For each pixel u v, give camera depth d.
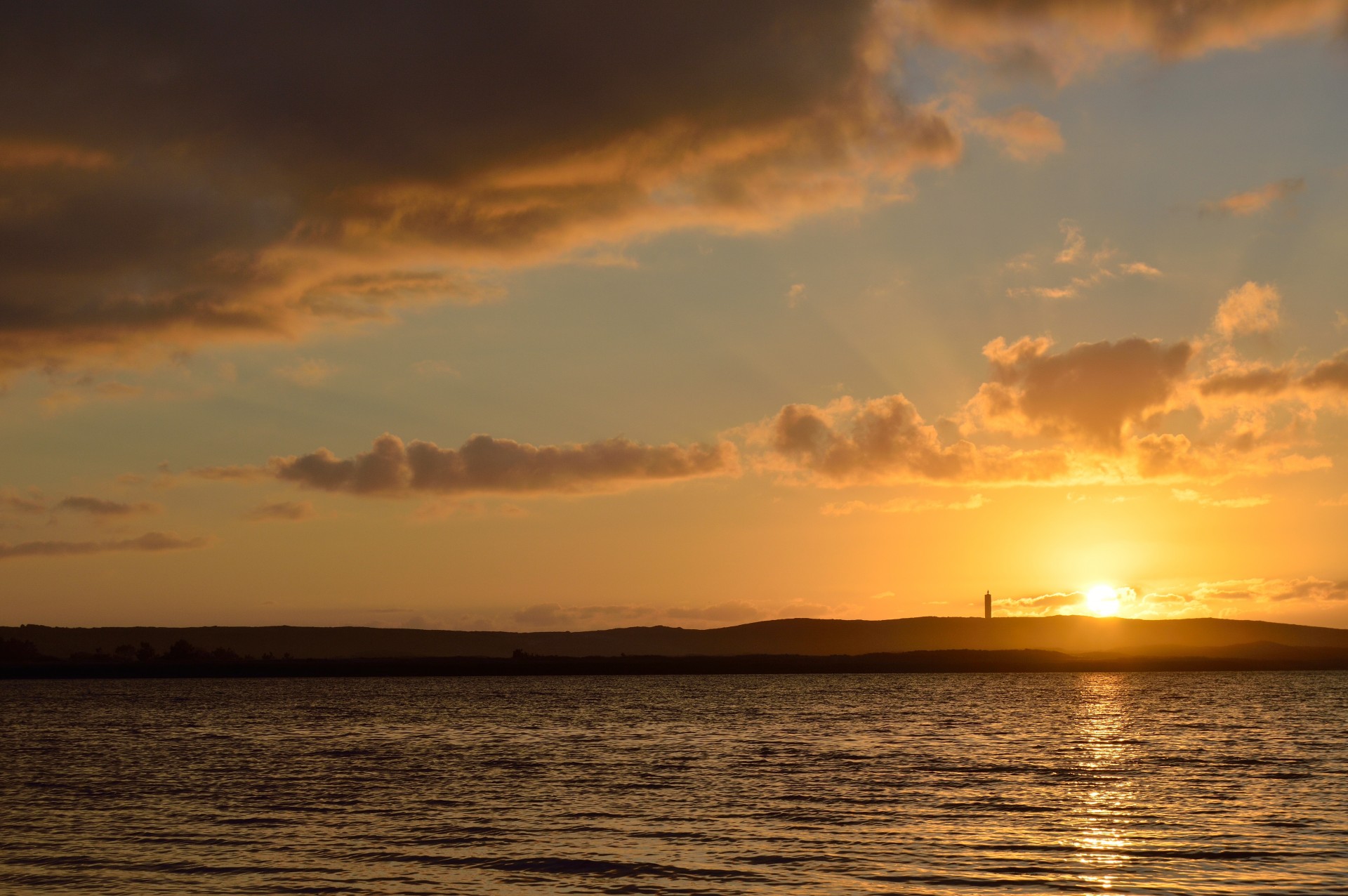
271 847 40.53
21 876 35.66
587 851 39.66
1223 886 34.09
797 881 34.91
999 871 36.19
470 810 49.44
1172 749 77.44
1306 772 62.53
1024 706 135.25
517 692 186.75
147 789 56.75
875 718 114.25
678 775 62.56
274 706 141.50
